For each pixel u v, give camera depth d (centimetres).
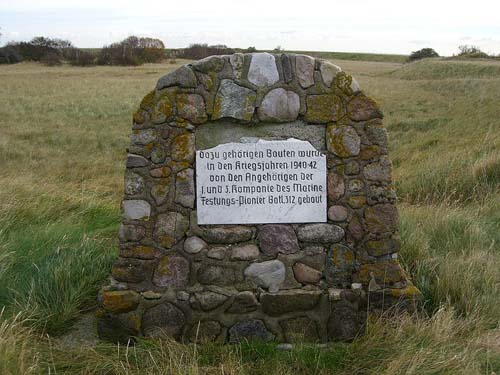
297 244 404
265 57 389
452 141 1359
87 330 416
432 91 2830
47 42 6088
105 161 1276
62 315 418
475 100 2166
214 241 401
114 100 2548
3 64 5662
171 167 395
